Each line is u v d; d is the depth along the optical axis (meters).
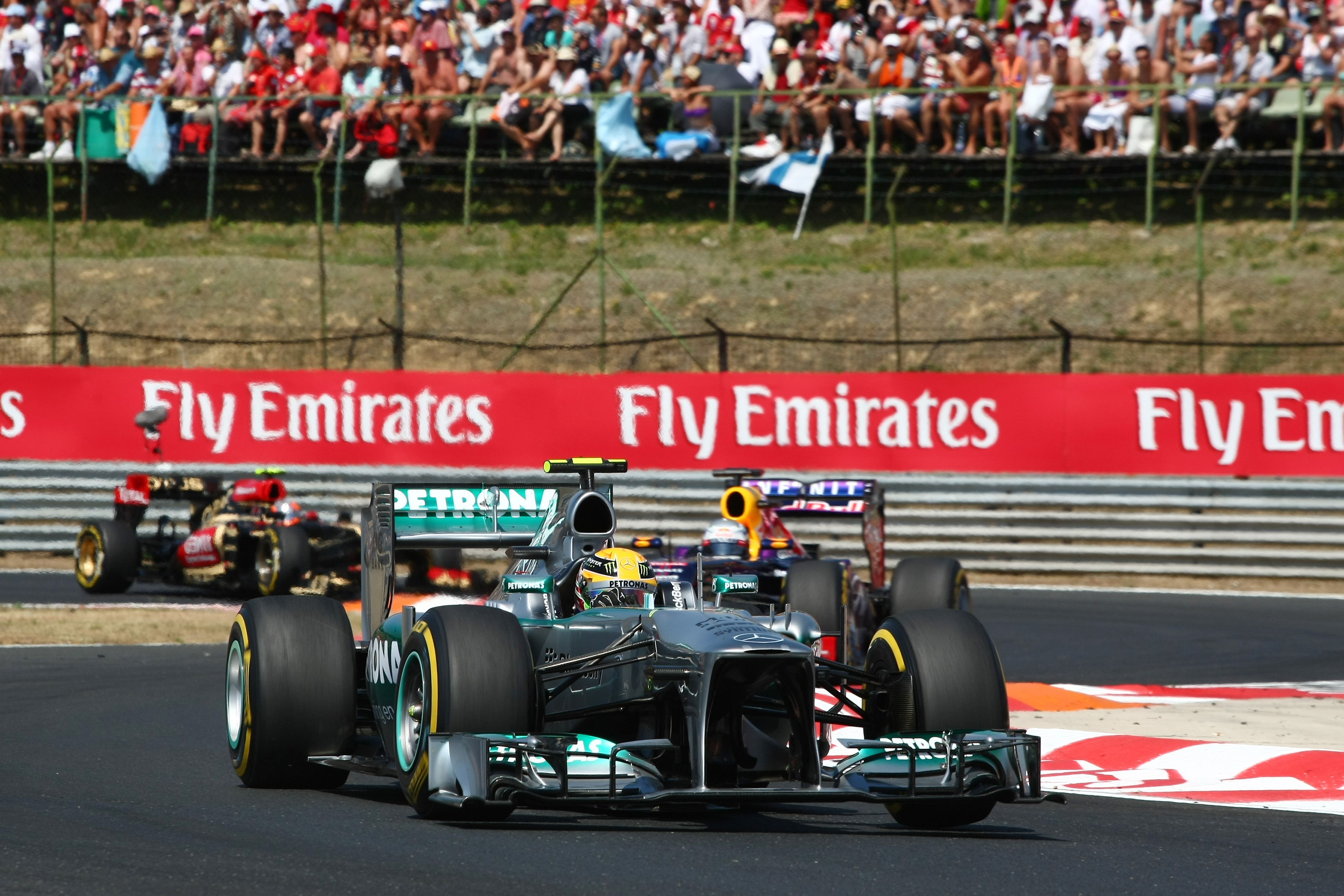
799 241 79.56
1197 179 77.94
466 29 81.75
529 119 79.62
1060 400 58.16
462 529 26.00
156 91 83.19
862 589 38.81
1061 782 25.62
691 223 81.69
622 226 81.88
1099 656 42.88
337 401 62.12
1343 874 18.09
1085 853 19.03
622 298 76.75
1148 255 75.44
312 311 77.62
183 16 84.31
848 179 80.00
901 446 59.31
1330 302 70.25
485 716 19.47
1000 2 78.81
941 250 77.88
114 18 84.38
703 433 60.31
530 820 20.81
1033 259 76.31
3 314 79.38
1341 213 75.94
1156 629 48.00
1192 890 17.00
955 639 20.98
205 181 86.00
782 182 78.19
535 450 61.12
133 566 54.84
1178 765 26.53
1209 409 56.88
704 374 60.38
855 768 20.14
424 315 77.00
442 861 17.84
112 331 77.56
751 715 20.47
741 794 18.41
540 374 61.34
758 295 76.00
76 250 83.75
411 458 61.69
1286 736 29.34
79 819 20.89
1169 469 57.31
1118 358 69.50
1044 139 76.00
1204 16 75.19
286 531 50.69
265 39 82.69
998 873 17.64
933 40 76.69
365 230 83.12
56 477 63.59
